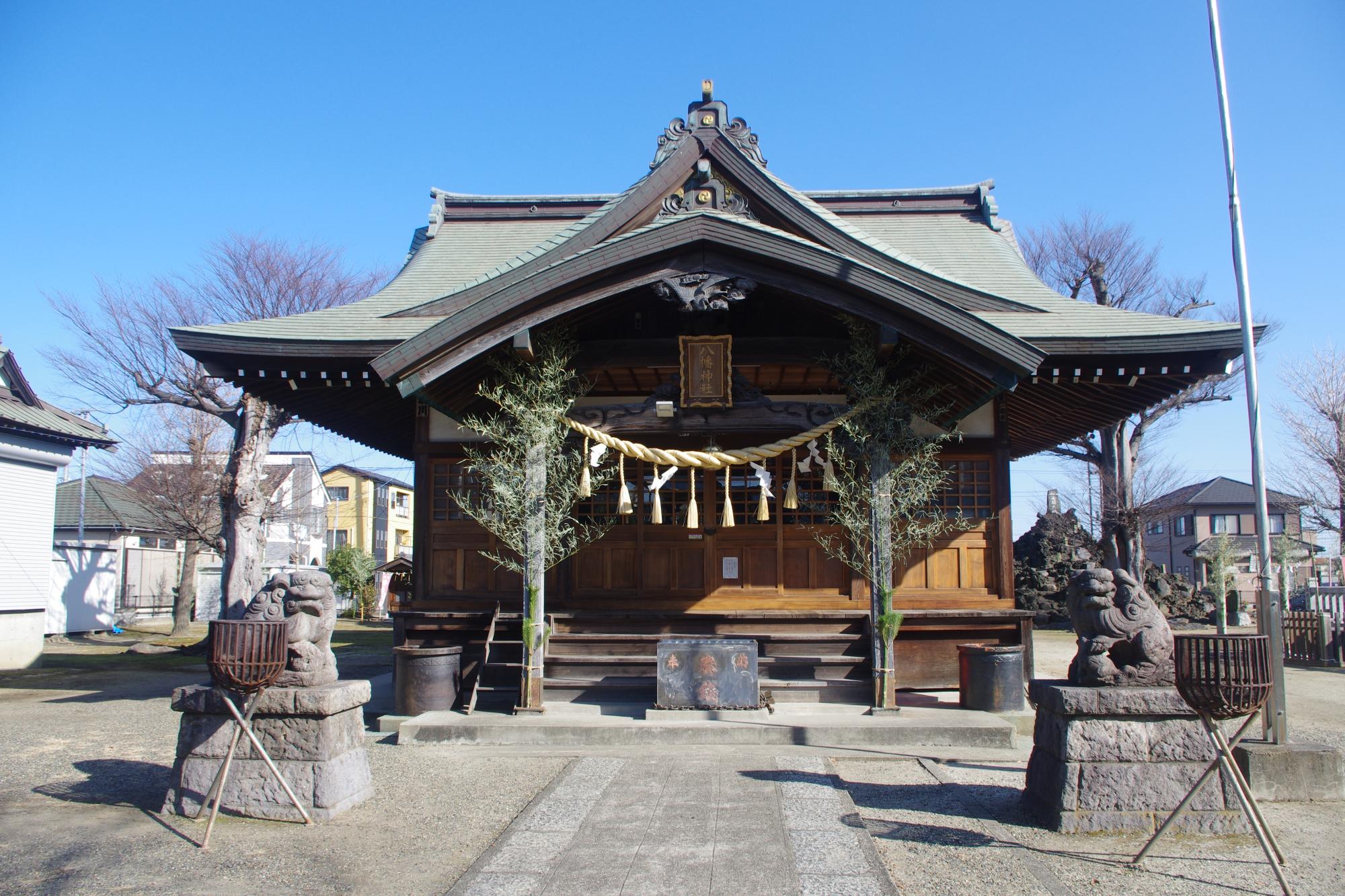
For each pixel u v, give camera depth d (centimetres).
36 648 1714
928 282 927
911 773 721
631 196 930
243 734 589
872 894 449
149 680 1451
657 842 535
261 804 584
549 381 909
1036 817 582
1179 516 4484
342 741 617
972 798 639
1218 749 478
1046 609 2923
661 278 848
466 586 1066
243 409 1797
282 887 468
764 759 762
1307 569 3759
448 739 839
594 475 1029
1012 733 812
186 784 598
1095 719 555
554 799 635
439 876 485
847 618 1002
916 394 961
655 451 913
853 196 1405
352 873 488
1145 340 911
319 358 982
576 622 1036
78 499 3288
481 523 1000
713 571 1061
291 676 598
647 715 863
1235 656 463
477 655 1016
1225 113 780
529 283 830
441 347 830
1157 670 559
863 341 905
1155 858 503
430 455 1080
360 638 2488
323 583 621
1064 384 1023
